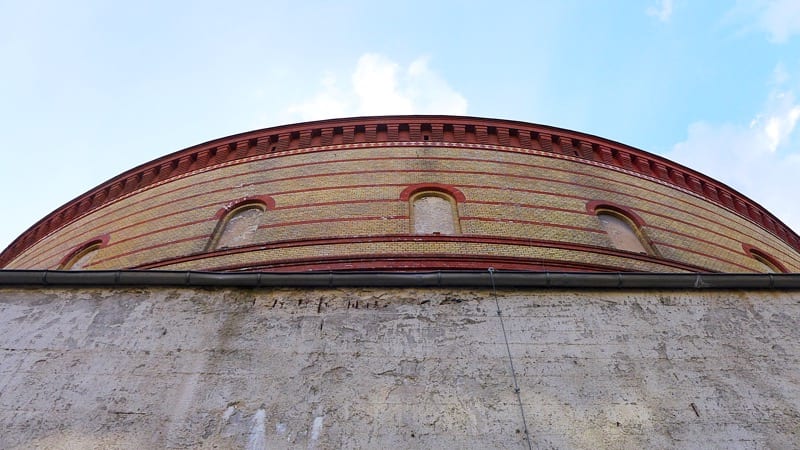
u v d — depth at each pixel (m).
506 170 15.48
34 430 5.53
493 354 6.29
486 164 15.63
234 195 15.16
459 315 6.78
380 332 6.56
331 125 16.86
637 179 16.92
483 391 5.88
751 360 6.34
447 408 5.71
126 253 14.55
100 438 5.45
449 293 7.10
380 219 13.31
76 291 7.25
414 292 7.11
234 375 6.09
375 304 6.95
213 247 13.57
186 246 13.77
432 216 13.69
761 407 5.82
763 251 17.14
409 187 14.38
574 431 5.50
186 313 6.88
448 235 12.62
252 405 5.77
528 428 5.51
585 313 6.83
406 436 5.43
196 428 5.55
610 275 7.18
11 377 6.07
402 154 15.87
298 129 16.92
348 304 6.96
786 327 6.76
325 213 13.65
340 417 5.63
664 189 17.08
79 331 6.64
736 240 16.69
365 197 14.08
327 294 7.11
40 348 6.42
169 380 6.05
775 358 6.37
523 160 16.09
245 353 6.33
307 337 6.50
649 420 5.63
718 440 5.47
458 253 12.18
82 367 6.19
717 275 7.27
